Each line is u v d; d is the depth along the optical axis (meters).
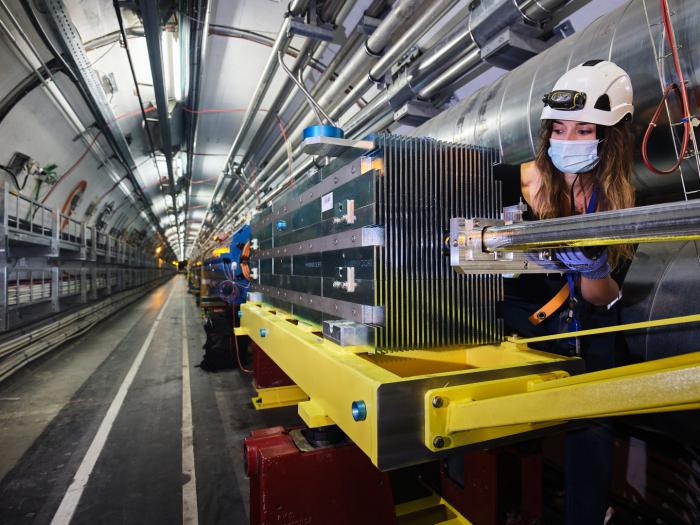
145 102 6.38
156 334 9.05
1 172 5.45
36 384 5.11
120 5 3.78
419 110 3.46
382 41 3.11
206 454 3.18
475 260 1.04
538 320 1.52
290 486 1.42
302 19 3.29
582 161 1.33
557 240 0.81
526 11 2.21
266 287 2.67
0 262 4.69
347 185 1.39
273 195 6.70
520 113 2.05
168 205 18.11
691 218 0.59
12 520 2.34
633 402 0.68
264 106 5.97
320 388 1.30
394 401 0.93
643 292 1.52
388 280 1.22
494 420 0.88
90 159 7.71
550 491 2.12
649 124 1.40
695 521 1.51
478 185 1.37
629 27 1.55
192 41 4.15
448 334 1.31
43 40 4.24
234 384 5.11
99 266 12.17
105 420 3.89
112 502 2.53
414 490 2.15
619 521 1.79
